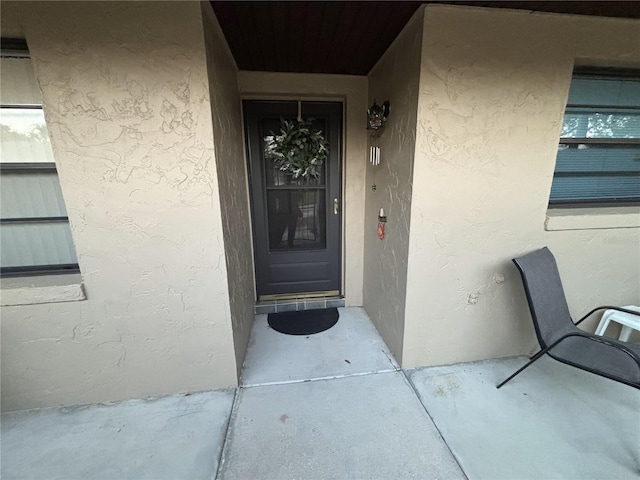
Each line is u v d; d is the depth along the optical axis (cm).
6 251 167
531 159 179
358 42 187
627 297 214
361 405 174
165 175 152
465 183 176
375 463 139
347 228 280
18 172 158
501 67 162
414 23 157
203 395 183
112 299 164
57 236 169
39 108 152
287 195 276
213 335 179
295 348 231
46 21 129
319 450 145
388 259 218
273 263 288
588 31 165
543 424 159
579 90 190
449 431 155
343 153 268
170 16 134
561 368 204
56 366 168
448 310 198
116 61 136
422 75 155
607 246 202
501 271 196
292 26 166
